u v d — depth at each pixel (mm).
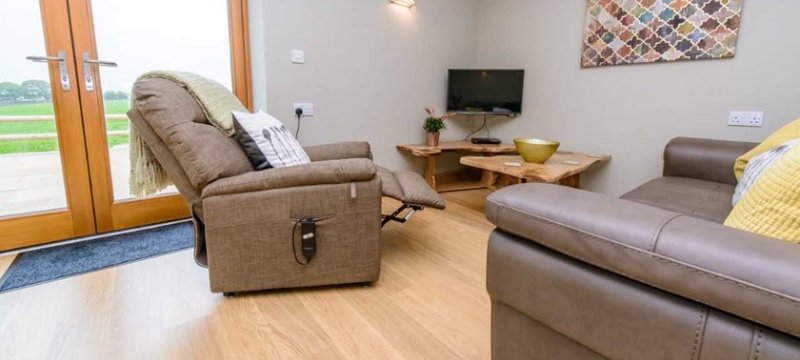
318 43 2900
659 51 2758
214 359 1250
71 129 2131
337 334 1389
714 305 649
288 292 1674
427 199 1822
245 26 2734
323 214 1578
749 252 625
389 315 1516
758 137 2430
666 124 2812
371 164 1643
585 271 828
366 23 3154
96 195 2252
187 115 1526
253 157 1689
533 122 3693
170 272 1843
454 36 3828
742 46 2414
